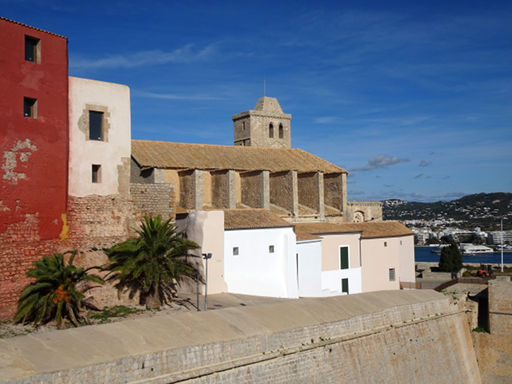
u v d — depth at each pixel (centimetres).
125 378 1906
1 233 2539
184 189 5225
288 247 4066
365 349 2958
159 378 1988
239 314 2566
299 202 6272
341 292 4747
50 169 2770
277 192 5894
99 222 3030
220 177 5466
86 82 3039
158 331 2194
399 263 5509
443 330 3691
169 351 2050
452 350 3712
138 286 2995
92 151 3047
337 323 2828
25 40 2700
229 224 3809
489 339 3956
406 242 5719
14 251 2589
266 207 5538
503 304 3912
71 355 1873
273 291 3978
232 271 3741
